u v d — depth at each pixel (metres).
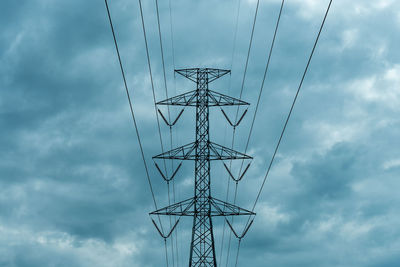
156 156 50.66
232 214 50.91
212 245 50.72
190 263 50.41
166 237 50.94
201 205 51.28
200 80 53.47
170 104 51.91
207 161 51.91
